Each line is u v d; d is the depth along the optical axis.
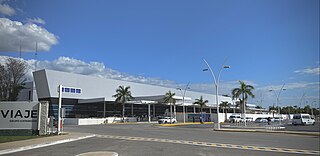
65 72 68.38
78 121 52.84
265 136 24.05
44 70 64.62
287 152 13.63
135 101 68.38
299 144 17.38
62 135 21.95
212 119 74.50
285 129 35.53
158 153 12.96
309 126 45.72
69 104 69.38
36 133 21.72
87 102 69.06
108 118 61.94
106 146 15.78
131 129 34.88
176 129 35.97
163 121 58.34
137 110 87.31
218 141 18.98
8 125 21.58
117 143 17.47
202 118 69.00
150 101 69.56
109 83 80.00
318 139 21.16
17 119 21.72
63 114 23.61
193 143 17.50
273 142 18.58
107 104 78.50
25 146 14.74
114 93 81.00
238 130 31.84
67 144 16.91
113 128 37.31
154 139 20.33
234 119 69.06
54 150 14.13
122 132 28.53
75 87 70.25
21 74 61.59
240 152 13.45
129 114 84.38
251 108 120.00
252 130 31.47
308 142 18.69
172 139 20.39
